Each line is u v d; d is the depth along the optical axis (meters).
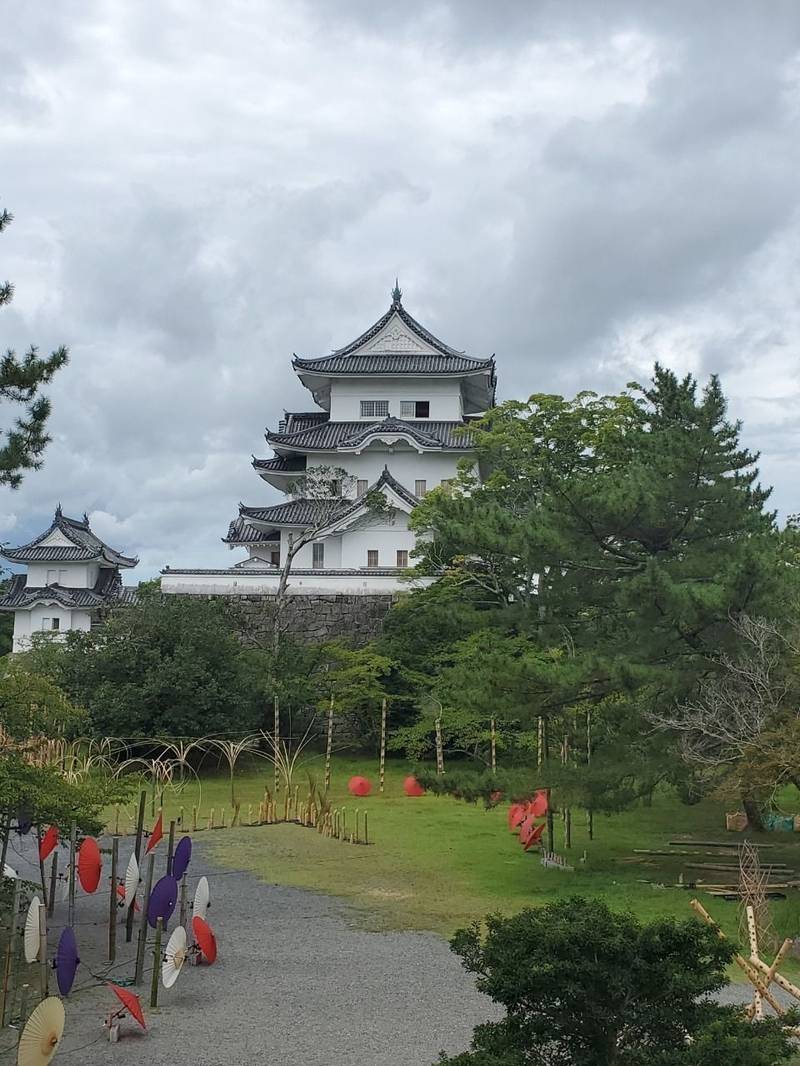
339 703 35.44
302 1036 11.99
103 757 29.70
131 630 35.62
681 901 18.25
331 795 31.81
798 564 21.78
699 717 18.23
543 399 39.69
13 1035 11.94
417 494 53.59
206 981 14.19
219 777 34.16
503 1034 7.90
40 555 64.62
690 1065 7.09
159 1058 11.30
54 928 17.14
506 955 7.91
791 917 16.53
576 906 8.39
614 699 22.61
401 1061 11.19
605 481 21.98
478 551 23.64
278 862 22.44
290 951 15.65
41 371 16.78
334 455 54.00
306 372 55.69
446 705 34.03
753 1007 11.12
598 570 22.14
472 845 24.19
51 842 18.20
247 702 35.16
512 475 40.44
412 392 56.41
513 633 35.69
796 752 16.19
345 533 50.66
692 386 37.44
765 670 18.23
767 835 23.84
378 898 19.09
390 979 14.20
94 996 13.59
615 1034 7.83
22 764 15.88
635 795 20.22
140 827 16.84
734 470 21.59
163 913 14.63
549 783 20.09
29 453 16.77
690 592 18.77
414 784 31.75
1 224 17.02
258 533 57.47
